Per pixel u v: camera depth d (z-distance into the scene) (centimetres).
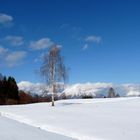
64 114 3509
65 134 1920
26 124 2631
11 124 2606
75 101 7031
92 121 2605
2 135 1850
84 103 6138
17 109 4878
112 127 2159
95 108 4469
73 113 3619
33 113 3853
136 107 4447
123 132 1900
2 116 3634
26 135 1855
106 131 1964
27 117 3272
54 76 5803
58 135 1867
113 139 1653
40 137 1767
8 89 11150
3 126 2428
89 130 2034
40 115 3481
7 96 11031
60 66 5819
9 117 3466
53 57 5825
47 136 1814
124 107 4497
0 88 11075
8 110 4619
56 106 5478
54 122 2644
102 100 6944
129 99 6550
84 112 3712
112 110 3900
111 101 6312
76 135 1838
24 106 5931
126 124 2312
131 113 3331
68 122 2598
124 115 3098
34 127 2369
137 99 6378
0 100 10744
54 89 5775
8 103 10662
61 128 2183
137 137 1697
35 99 11006
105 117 2930
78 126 2280
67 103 6331
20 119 3117
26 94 11456
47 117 3178
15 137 1761
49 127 2267
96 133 1886
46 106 5600
